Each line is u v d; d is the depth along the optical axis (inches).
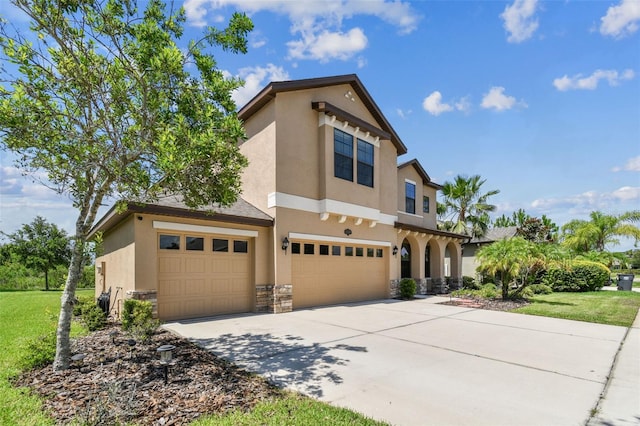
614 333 342.0
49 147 209.5
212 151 215.6
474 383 201.8
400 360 244.1
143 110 229.9
